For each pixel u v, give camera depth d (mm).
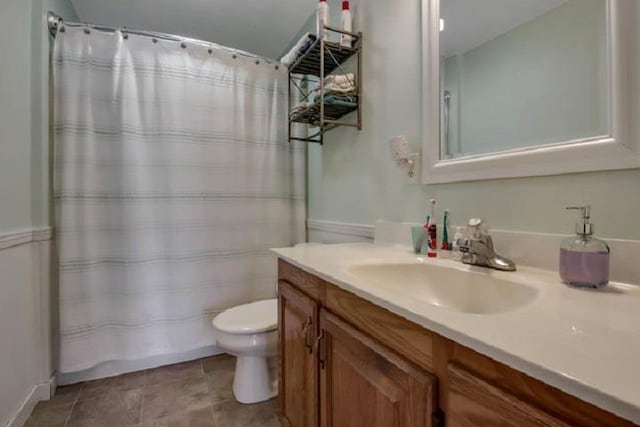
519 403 422
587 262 711
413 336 624
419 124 1311
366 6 1613
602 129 765
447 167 1166
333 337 911
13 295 1410
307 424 1075
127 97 1802
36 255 1603
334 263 1046
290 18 2270
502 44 1003
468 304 909
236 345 1529
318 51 1671
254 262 2158
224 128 2055
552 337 459
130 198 1812
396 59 1425
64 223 1674
